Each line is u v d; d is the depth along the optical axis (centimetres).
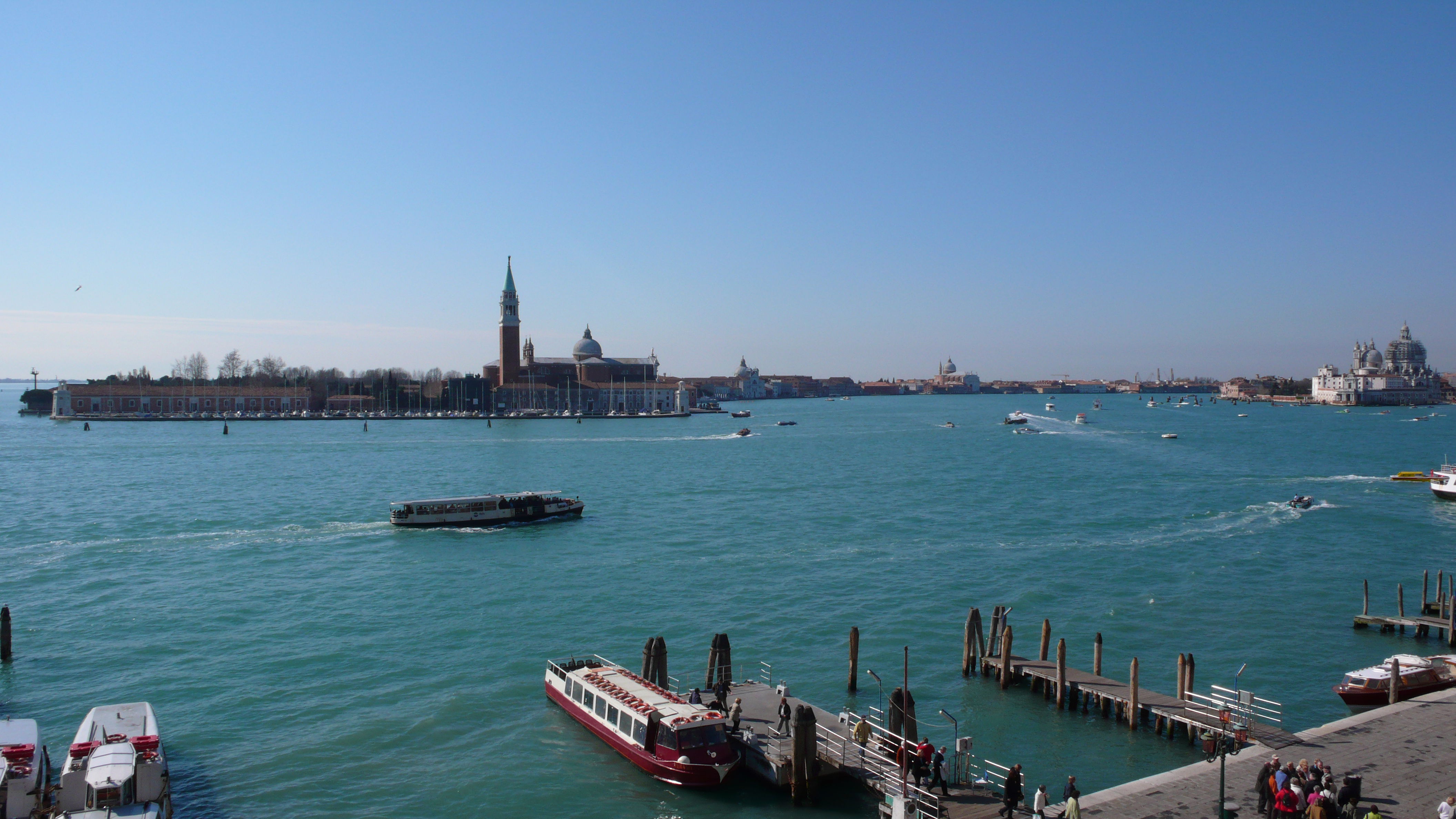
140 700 5697
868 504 13550
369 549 10356
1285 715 5431
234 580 8781
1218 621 7269
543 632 7088
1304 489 15025
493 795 4538
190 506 13638
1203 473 17562
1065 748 4972
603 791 4569
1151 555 9656
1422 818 3559
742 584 8531
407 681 6034
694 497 14625
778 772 4466
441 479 17312
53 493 15000
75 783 3941
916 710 5497
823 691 5822
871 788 4375
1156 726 5216
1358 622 7081
